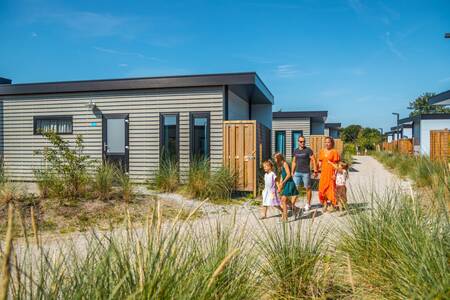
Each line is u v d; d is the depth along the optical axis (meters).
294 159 8.46
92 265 2.36
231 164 10.70
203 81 11.95
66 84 13.04
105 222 6.84
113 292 1.91
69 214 7.10
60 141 9.01
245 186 10.52
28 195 8.25
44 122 13.58
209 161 11.13
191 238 3.03
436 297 2.49
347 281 3.43
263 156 13.60
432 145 19.83
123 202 8.10
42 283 2.08
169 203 8.56
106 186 8.45
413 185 11.09
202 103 12.21
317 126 28.61
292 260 3.49
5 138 13.86
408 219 3.74
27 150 13.66
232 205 9.08
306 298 3.37
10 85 13.48
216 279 2.53
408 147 30.95
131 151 12.76
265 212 7.41
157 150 12.55
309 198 8.30
